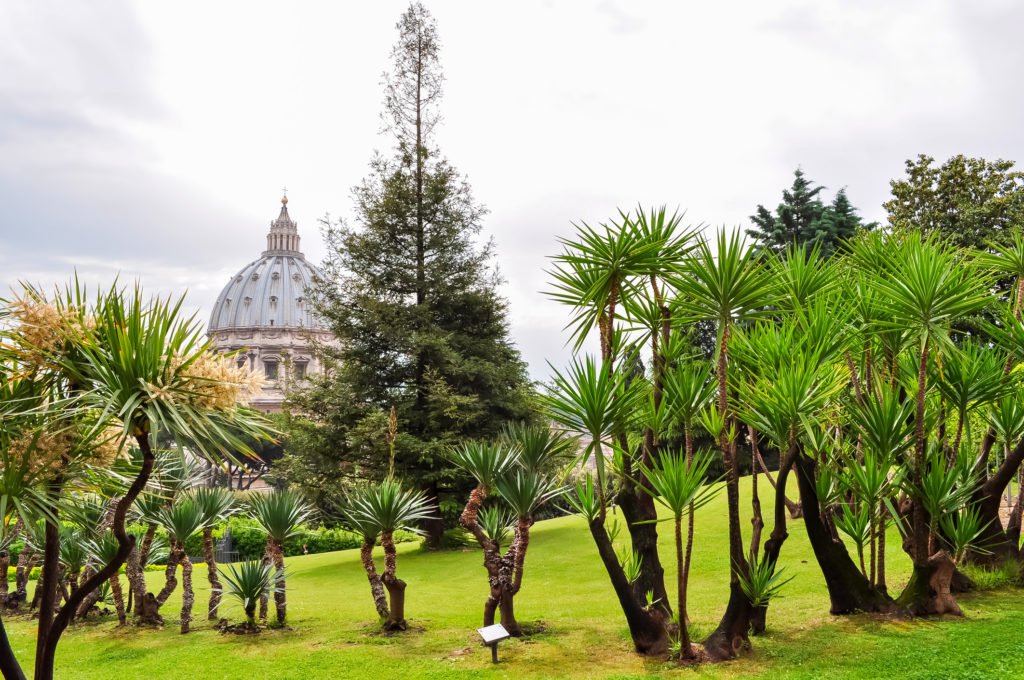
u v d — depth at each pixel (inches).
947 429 434.9
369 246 1080.2
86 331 203.5
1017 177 1293.1
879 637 301.1
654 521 292.7
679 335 348.5
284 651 362.9
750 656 292.7
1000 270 397.4
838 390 306.3
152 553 536.4
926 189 1316.4
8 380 211.2
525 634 370.0
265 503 447.8
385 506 398.9
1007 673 242.8
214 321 5708.7
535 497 365.7
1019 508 426.9
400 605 402.9
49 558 221.8
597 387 287.0
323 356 1082.7
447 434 983.6
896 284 321.1
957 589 387.2
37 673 215.8
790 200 1419.8
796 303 332.2
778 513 322.3
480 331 1128.2
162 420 190.5
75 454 214.1
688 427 309.1
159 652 374.9
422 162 1123.9
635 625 314.8
